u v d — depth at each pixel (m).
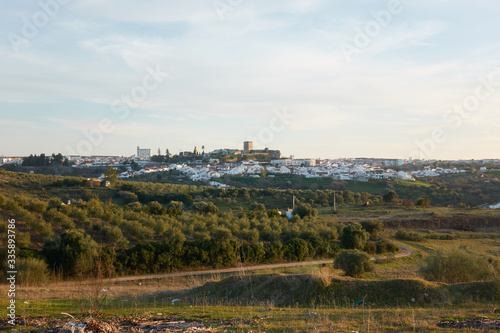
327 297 16.95
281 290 17.97
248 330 9.38
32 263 24.38
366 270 28.66
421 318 11.22
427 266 22.42
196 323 10.23
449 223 70.12
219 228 40.47
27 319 10.80
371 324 10.23
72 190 74.56
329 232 50.38
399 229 65.94
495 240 56.31
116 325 9.73
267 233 48.53
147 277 30.75
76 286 23.80
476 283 16.59
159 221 42.59
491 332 9.05
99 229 39.53
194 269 34.94
